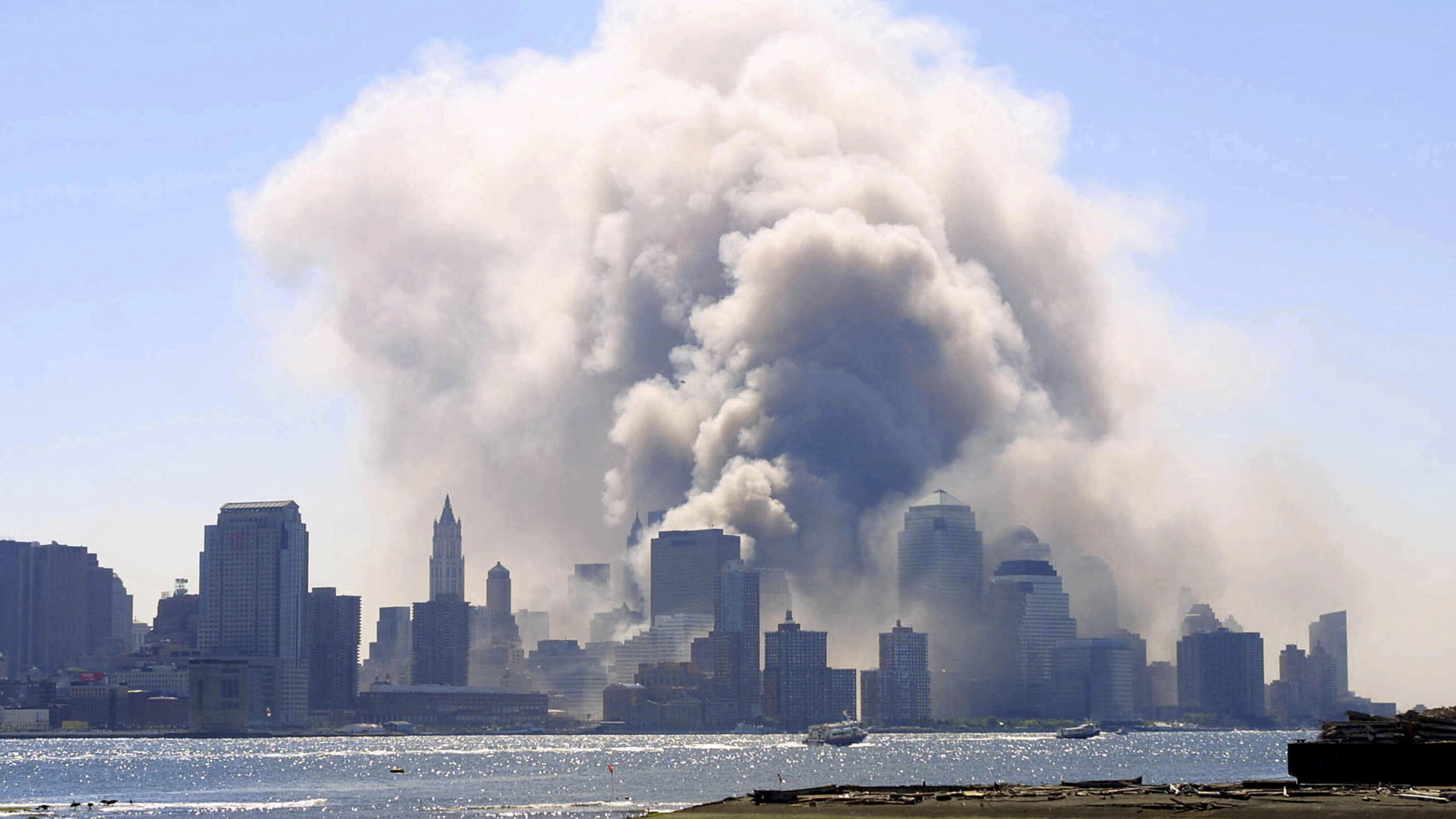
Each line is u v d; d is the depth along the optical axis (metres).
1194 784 118.50
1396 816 89.75
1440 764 113.06
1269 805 97.06
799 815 99.44
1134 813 94.88
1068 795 111.50
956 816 96.88
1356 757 114.62
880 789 124.12
